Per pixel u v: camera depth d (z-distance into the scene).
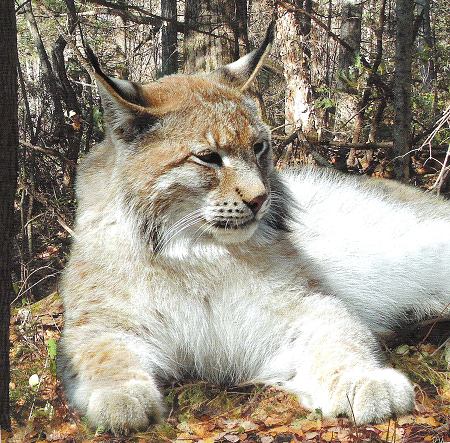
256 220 1.29
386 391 1.24
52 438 1.26
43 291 1.96
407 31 2.18
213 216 1.28
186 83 1.35
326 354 1.31
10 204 1.24
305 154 2.58
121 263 1.33
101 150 1.39
